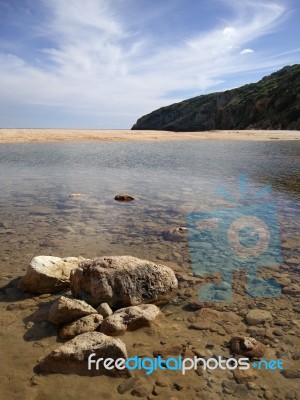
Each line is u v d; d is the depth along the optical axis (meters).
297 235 7.26
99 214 8.74
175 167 17.52
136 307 4.23
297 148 28.73
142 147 29.52
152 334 3.91
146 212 8.98
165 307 4.55
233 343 3.68
